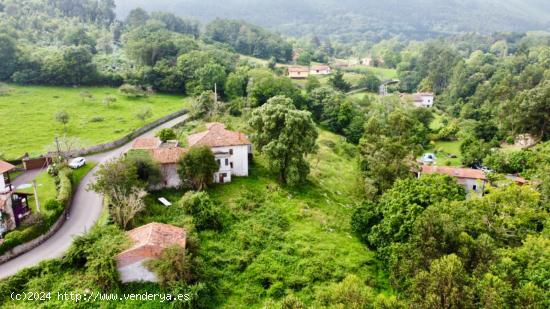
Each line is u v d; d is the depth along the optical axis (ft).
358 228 193.06
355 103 436.76
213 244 163.43
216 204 193.67
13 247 144.25
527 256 136.98
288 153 224.94
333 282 156.35
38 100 361.30
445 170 254.88
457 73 536.42
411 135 320.91
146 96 404.98
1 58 403.34
